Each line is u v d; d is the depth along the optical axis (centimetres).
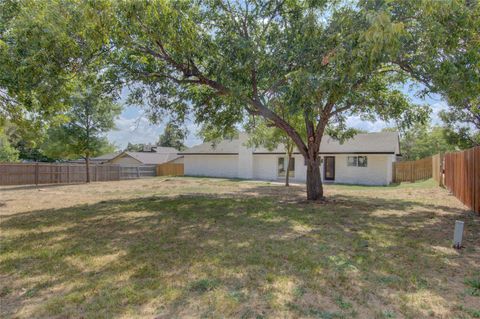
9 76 616
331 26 751
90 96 1652
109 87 947
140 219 793
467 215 847
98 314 310
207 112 1111
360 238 601
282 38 863
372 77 843
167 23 646
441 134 2516
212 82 900
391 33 459
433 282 391
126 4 564
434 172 1894
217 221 762
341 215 841
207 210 923
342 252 511
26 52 611
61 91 718
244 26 928
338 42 648
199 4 867
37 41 595
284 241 577
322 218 797
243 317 304
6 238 611
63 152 2098
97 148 2158
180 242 573
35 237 618
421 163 2120
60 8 600
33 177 2095
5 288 376
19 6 642
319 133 1098
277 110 1074
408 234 635
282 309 320
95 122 2120
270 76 830
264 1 911
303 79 610
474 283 386
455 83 576
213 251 515
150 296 348
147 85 1030
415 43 638
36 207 1016
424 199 1184
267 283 383
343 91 613
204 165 2962
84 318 303
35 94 694
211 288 368
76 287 375
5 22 641
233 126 1200
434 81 633
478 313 315
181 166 3269
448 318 307
